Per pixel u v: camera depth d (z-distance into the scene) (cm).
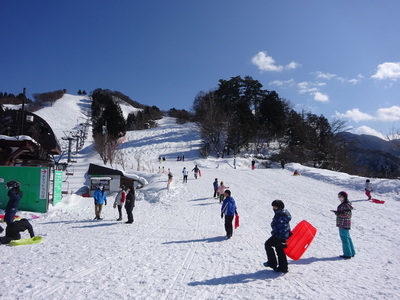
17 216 1289
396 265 668
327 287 533
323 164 5744
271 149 7519
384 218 1306
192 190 2542
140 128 10962
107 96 15225
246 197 2114
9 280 575
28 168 1541
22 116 2059
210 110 7425
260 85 8888
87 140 8494
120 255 764
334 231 1069
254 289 529
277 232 616
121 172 3086
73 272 625
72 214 1541
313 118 6762
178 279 588
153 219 1420
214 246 871
